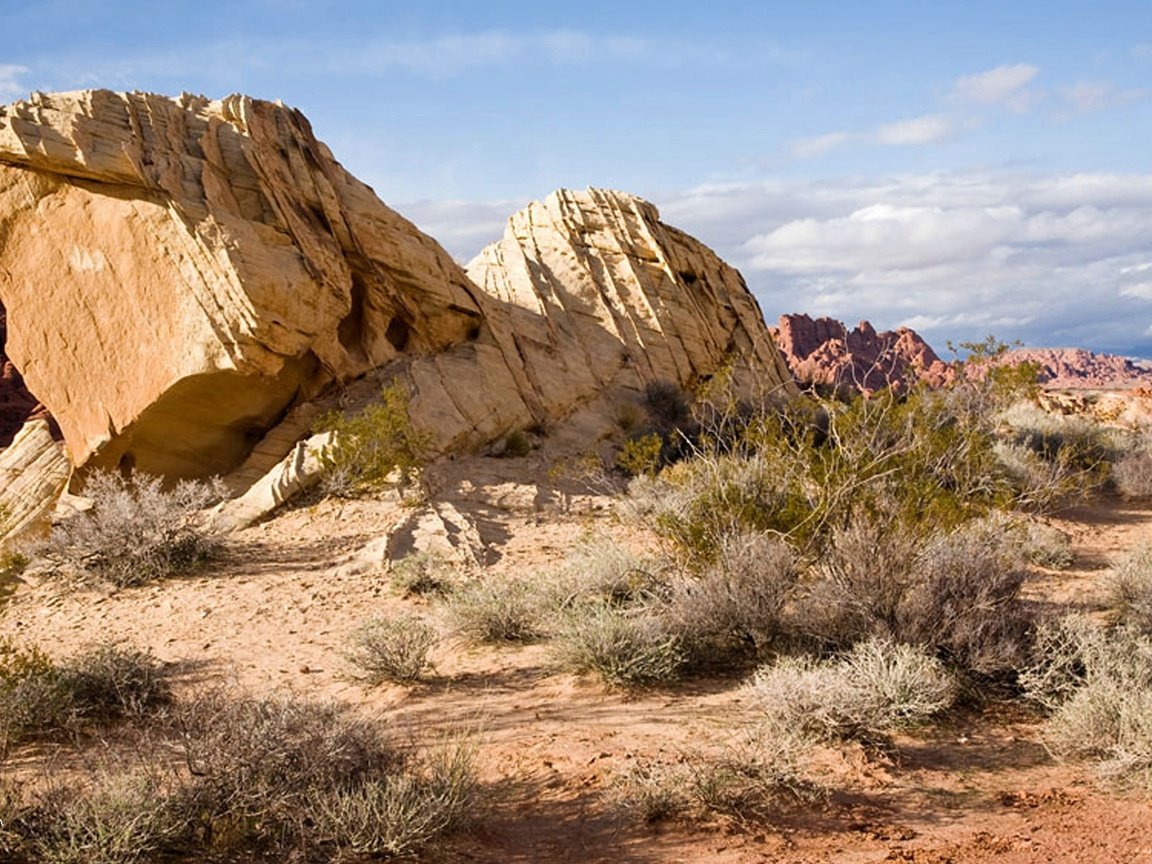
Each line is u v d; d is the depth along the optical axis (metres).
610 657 8.93
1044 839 5.52
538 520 17.81
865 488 11.09
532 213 31.52
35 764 7.16
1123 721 6.64
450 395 22.02
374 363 22.11
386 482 18.42
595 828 5.91
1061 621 8.62
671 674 8.95
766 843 5.60
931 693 7.60
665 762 6.65
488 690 8.97
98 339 18.69
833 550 10.29
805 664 8.41
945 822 5.88
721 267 35.16
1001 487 14.30
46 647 11.47
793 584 10.13
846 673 7.79
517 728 7.83
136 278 18.38
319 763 5.71
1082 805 6.07
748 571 9.88
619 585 11.66
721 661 9.48
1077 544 16.69
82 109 18.23
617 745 7.25
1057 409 36.75
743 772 6.32
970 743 7.29
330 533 16.44
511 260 29.70
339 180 22.30
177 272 18.16
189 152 19.33
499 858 5.51
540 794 6.44
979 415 12.78
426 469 19.31
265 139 20.70
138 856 5.12
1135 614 10.16
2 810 5.29
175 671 10.13
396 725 7.97
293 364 19.95
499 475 20.27
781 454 11.98
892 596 9.02
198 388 18.23
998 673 8.30
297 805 5.46
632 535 15.85
